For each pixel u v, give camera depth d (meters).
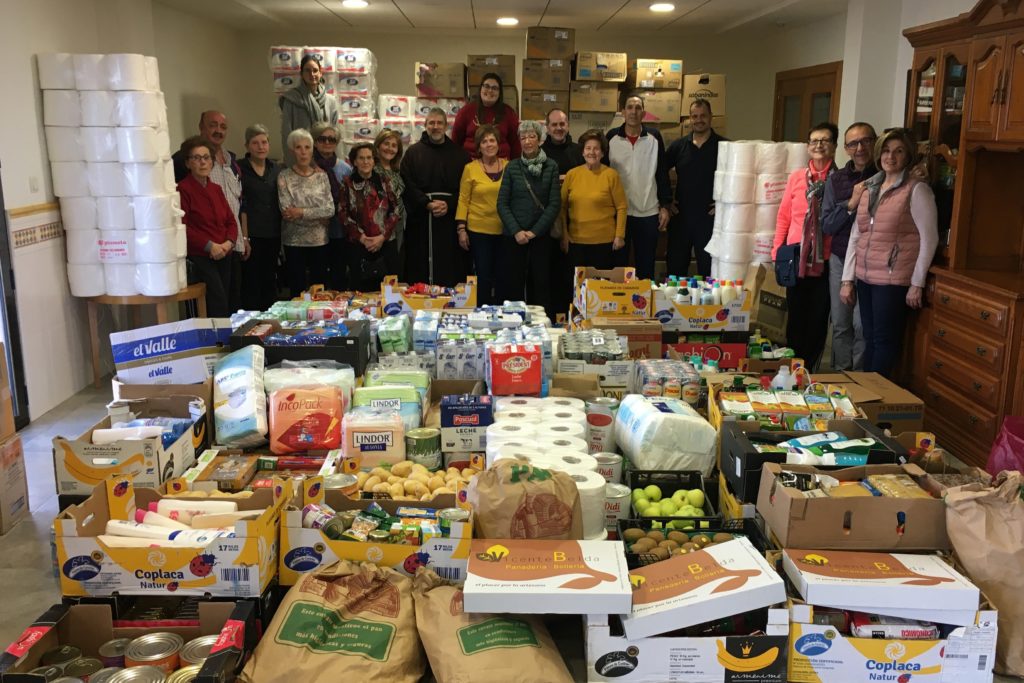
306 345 3.40
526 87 7.27
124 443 2.71
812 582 2.23
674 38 9.77
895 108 6.17
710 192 6.46
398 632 2.25
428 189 6.30
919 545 2.45
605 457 2.95
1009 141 3.88
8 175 4.48
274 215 6.14
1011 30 3.88
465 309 4.32
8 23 4.49
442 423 3.07
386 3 7.43
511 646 2.18
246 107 9.69
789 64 9.01
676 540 2.54
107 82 4.76
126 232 4.97
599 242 6.00
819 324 5.34
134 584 2.31
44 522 3.45
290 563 2.43
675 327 4.33
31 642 2.14
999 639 2.39
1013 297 3.69
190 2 7.18
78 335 5.25
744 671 2.23
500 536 2.44
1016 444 3.01
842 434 2.96
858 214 4.61
